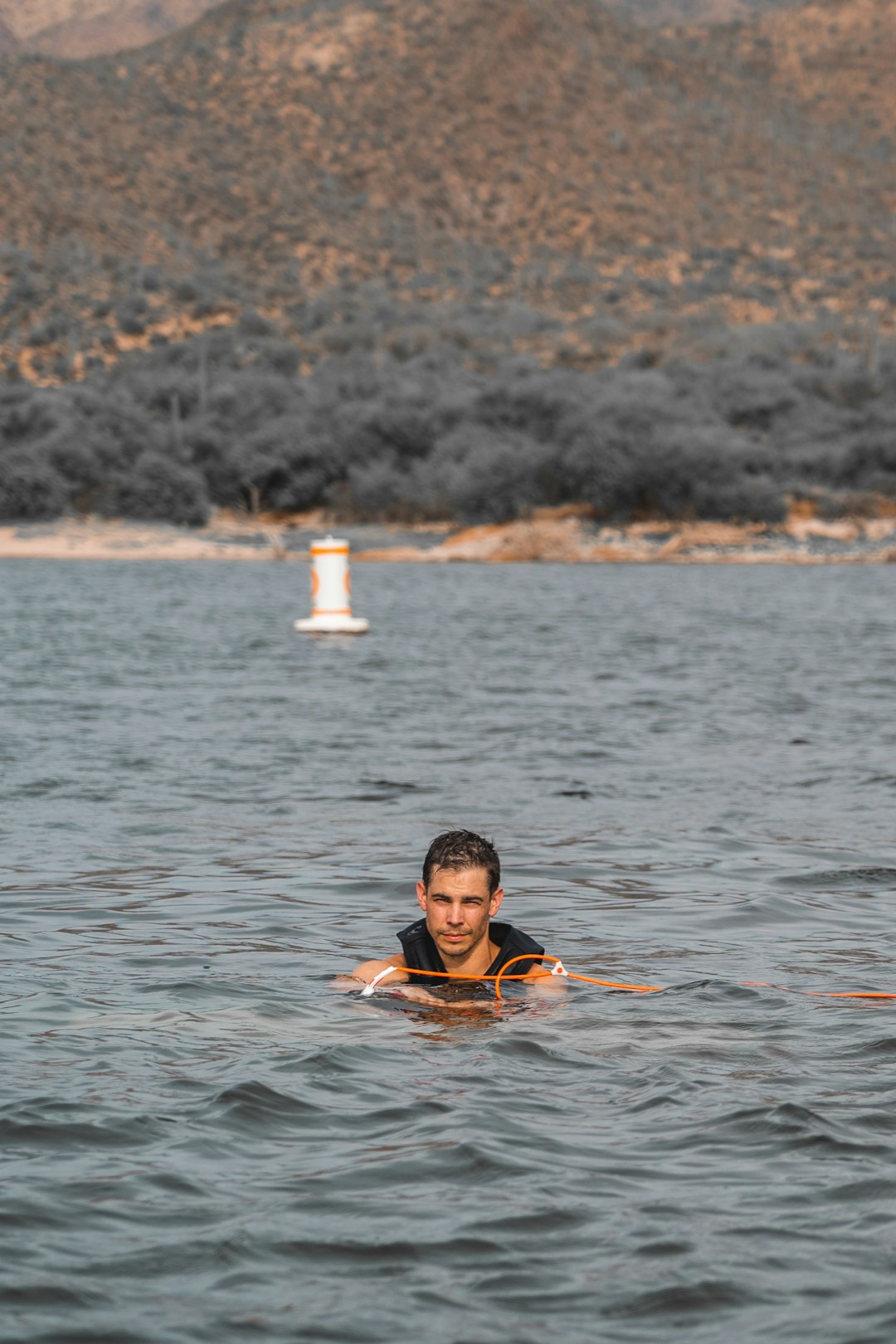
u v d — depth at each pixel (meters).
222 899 12.17
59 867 13.41
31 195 157.50
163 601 54.00
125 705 25.80
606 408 95.88
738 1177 6.25
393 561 85.94
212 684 29.45
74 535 89.12
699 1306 5.10
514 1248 5.56
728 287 147.50
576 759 20.41
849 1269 5.38
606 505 90.12
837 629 44.44
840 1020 8.72
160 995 9.19
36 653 35.56
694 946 10.77
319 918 11.55
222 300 137.62
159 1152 6.52
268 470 95.06
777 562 83.69
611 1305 5.11
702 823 15.88
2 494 91.12
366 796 17.41
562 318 136.62
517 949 9.67
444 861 9.33
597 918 11.67
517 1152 6.52
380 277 152.75
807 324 128.38
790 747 21.67
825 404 104.31
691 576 72.50
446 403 99.44
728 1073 7.69
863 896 12.52
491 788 18.02
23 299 134.88
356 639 40.69
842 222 168.25
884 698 27.95
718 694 28.39
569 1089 7.42
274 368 119.25
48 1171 6.28
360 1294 5.19
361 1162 6.41
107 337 128.12
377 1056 7.95
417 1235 5.67
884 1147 6.59
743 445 92.56
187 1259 5.45
